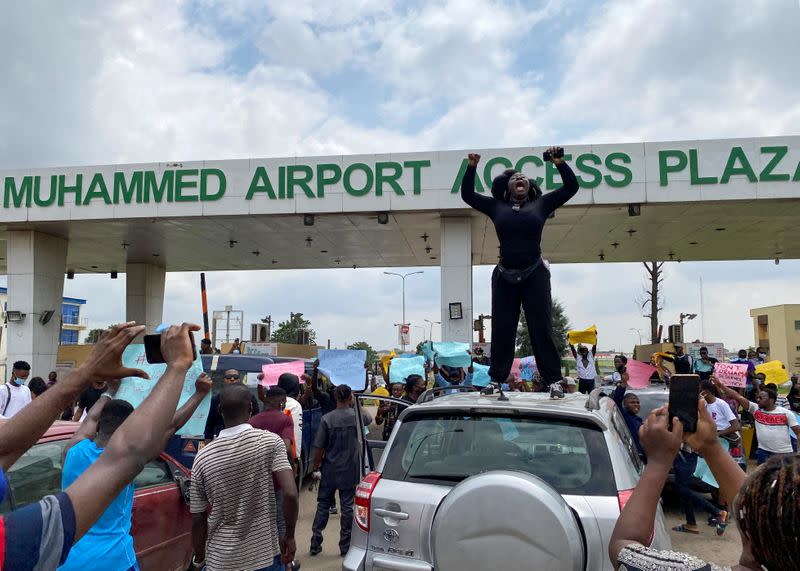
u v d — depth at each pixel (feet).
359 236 51.88
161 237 52.06
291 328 191.11
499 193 16.60
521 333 143.13
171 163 43.27
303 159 42.45
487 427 11.85
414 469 11.73
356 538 11.66
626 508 5.57
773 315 205.16
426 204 41.24
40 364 48.21
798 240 54.39
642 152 39.81
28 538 4.25
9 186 44.78
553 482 10.80
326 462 21.01
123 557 10.21
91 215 43.75
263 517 11.84
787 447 26.50
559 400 12.98
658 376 41.37
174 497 15.88
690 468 22.39
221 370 27.71
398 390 32.65
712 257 64.39
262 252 60.03
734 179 38.96
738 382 35.99
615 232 50.88
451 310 42.75
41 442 12.85
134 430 5.16
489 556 9.11
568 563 8.92
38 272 48.44
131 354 18.06
